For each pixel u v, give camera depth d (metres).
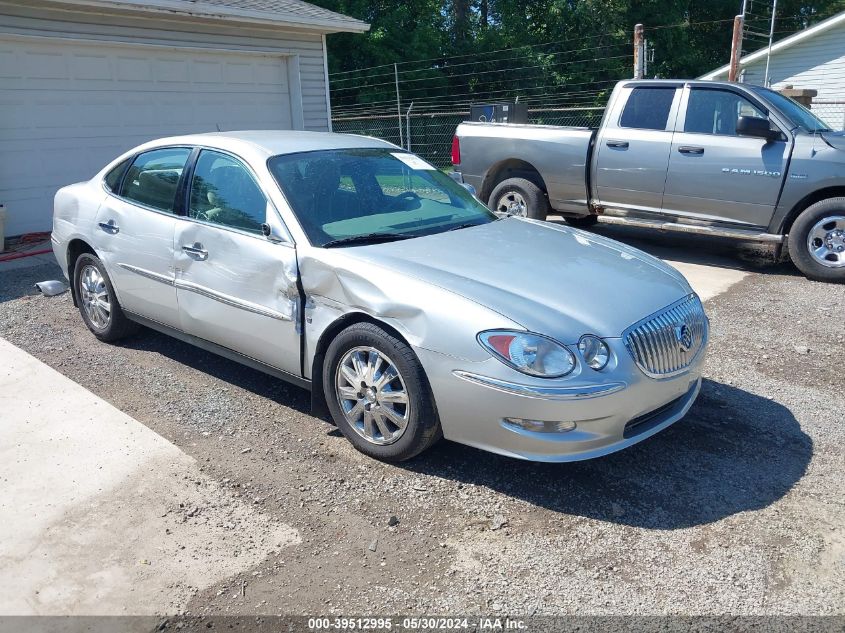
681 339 3.67
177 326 4.82
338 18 12.81
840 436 4.11
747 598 2.81
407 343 3.56
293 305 3.96
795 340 5.70
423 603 2.80
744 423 4.27
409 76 29.45
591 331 3.34
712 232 7.91
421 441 3.60
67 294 7.00
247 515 3.36
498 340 3.27
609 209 8.66
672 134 7.98
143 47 10.60
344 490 3.56
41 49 9.56
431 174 5.12
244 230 4.24
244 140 4.60
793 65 22.44
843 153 7.02
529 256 4.00
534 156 8.98
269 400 4.59
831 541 3.15
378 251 3.89
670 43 30.52
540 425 3.26
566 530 3.24
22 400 4.57
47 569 2.99
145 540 3.18
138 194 5.03
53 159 9.95
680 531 3.23
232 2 11.61
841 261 7.23
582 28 31.45
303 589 2.88
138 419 4.31
